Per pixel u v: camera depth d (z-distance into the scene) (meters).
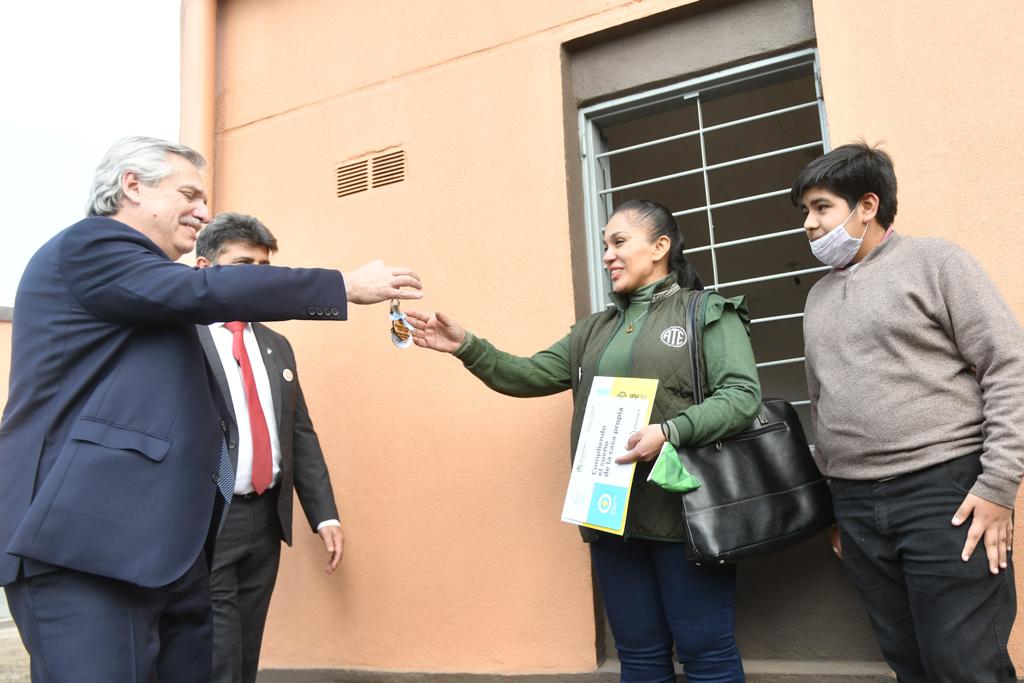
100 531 1.51
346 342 3.31
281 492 2.62
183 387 1.70
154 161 1.81
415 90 3.34
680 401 2.09
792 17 2.74
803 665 2.38
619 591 2.15
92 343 1.64
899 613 1.85
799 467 2.07
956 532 1.67
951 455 1.71
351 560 3.14
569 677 2.62
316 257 3.46
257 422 2.57
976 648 1.63
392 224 3.29
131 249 1.66
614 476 2.01
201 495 1.68
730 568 2.07
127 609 1.57
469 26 3.26
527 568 2.80
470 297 3.06
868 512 1.83
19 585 1.54
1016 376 1.64
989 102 2.34
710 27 2.87
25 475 1.56
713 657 2.01
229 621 2.42
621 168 5.49
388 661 3.00
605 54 3.05
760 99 4.43
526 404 2.90
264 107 3.72
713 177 5.87
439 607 2.94
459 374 3.05
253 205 3.66
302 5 3.71
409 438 3.11
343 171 3.46
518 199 3.03
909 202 2.39
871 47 2.51
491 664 2.81
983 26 2.37
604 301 2.98
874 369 1.81
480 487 2.94
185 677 1.79
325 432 3.29
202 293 1.62
